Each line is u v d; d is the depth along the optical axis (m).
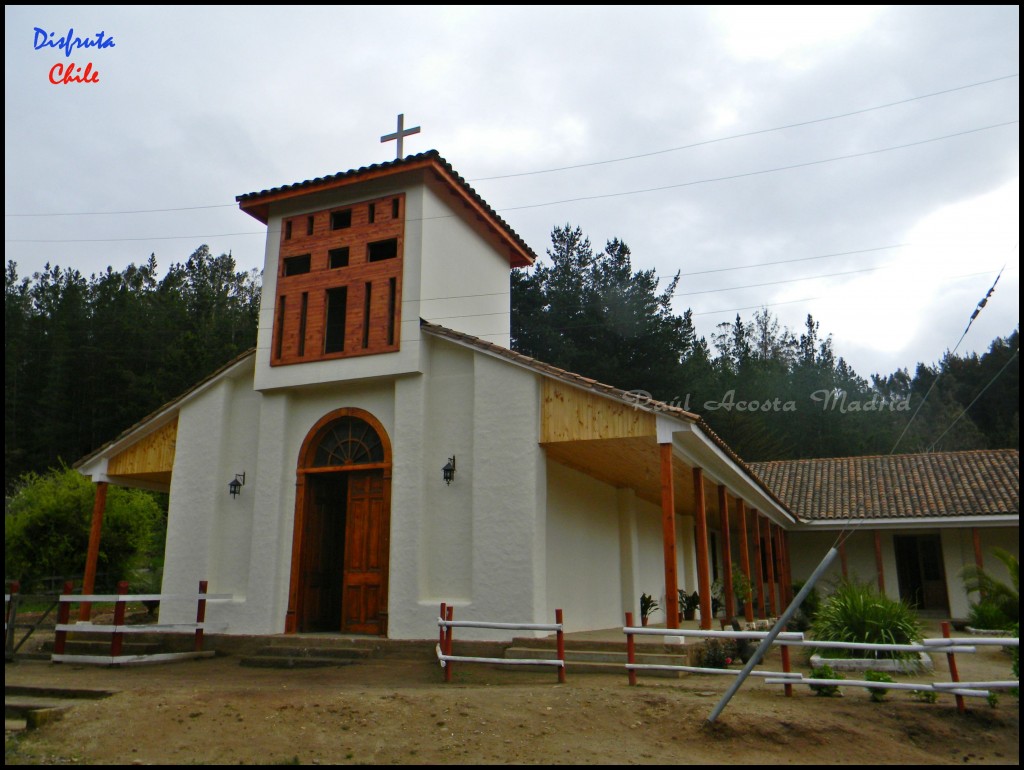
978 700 8.37
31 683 10.02
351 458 14.09
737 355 53.25
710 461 14.30
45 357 38.09
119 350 38.88
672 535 11.16
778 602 23.48
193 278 59.12
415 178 14.38
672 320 32.50
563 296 32.94
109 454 16.14
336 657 12.02
